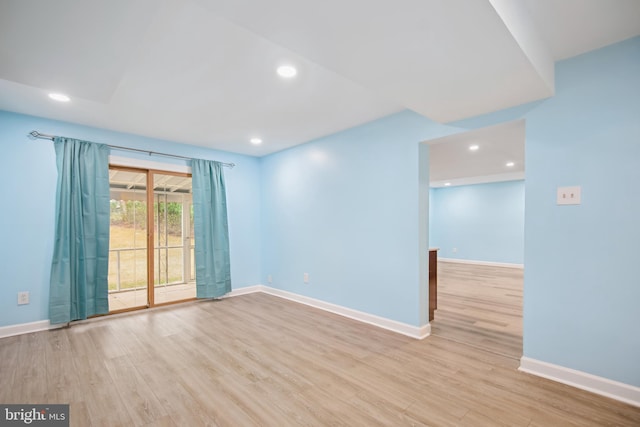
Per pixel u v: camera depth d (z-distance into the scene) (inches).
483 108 95.3
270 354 105.0
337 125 140.9
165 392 81.7
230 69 89.0
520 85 79.7
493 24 54.1
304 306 165.2
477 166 234.2
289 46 61.9
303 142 170.1
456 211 362.6
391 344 112.9
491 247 334.0
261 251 205.0
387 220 129.3
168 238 171.9
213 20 66.7
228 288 185.0
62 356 102.9
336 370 93.6
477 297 187.3
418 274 118.8
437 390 82.2
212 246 178.7
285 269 185.3
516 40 59.4
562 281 85.3
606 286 78.8
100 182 141.9
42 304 128.4
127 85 98.8
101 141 144.1
